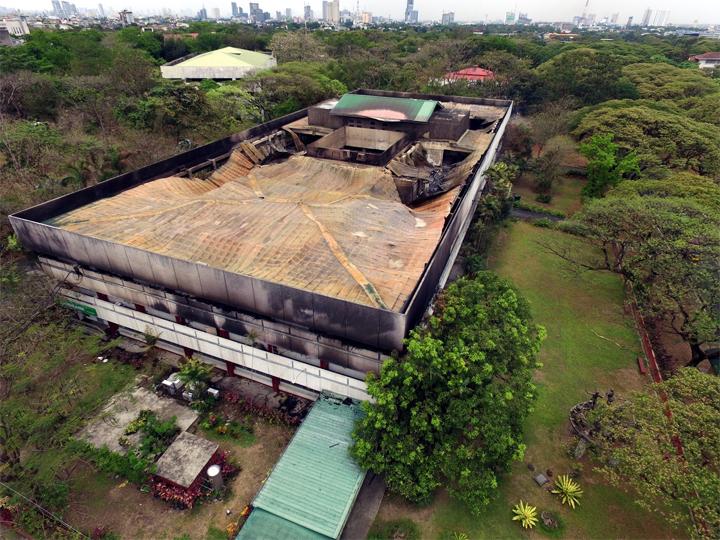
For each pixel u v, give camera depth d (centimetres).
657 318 3073
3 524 1775
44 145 3988
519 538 1803
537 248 4075
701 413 1694
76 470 1983
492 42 10200
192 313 2178
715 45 12938
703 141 4703
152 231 2277
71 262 2358
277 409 2286
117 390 2306
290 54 8538
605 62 7281
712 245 2664
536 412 2369
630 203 3123
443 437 1755
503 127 4838
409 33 16200
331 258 2070
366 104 4603
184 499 1845
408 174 3503
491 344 1780
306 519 1662
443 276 2586
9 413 1838
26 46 6731
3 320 2178
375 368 1923
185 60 8850
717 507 1510
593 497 1970
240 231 2258
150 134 4475
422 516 1855
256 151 3800
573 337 2961
